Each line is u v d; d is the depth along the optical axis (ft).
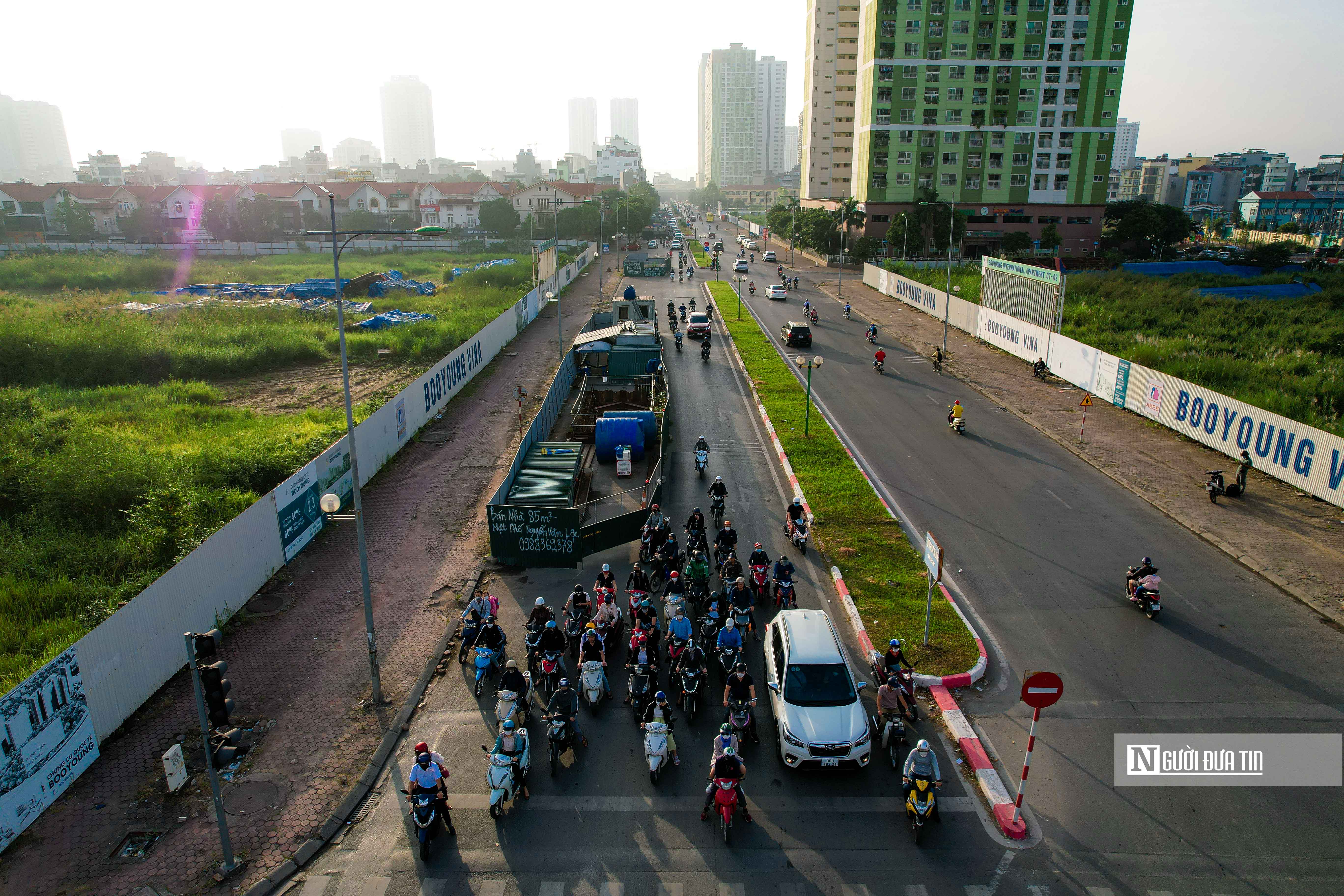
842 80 449.06
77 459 75.46
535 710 47.65
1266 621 56.39
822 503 77.30
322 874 35.53
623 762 43.11
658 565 62.13
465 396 122.42
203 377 129.59
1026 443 97.09
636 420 92.89
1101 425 103.09
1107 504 77.92
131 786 40.55
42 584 59.06
